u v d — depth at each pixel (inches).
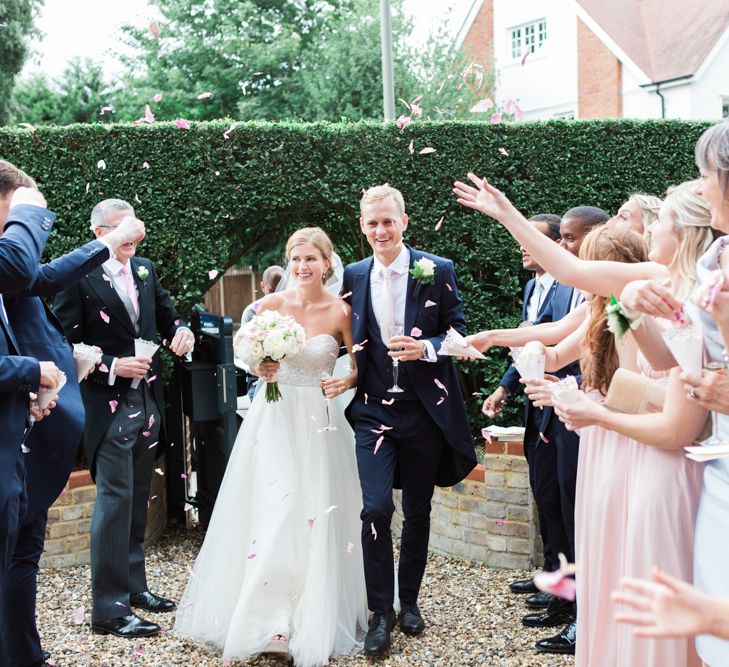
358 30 607.8
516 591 169.0
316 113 600.7
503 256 227.0
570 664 134.7
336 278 177.8
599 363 103.9
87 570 186.9
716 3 699.4
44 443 118.9
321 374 150.4
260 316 146.9
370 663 136.3
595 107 737.6
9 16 709.3
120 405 156.1
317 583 137.6
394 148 220.1
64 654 140.4
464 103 589.3
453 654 139.6
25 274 102.7
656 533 88.2
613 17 748.0
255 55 694.5
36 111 852.0
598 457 99.2
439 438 148.6
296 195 215.6
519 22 797.9
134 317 166.6
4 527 101.3
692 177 245.4
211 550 147.7
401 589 151.3
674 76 671.8
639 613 49.9
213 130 208.2
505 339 126.1
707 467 82.8
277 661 137.4
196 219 208.8
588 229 152.2
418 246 225.5
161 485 213.9
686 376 76.7
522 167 231.6
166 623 154.5
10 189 112.1
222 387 190.5
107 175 203.9
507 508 183.2
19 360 103.0
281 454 145.2
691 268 85.0
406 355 138.3
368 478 141.8
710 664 75.3
